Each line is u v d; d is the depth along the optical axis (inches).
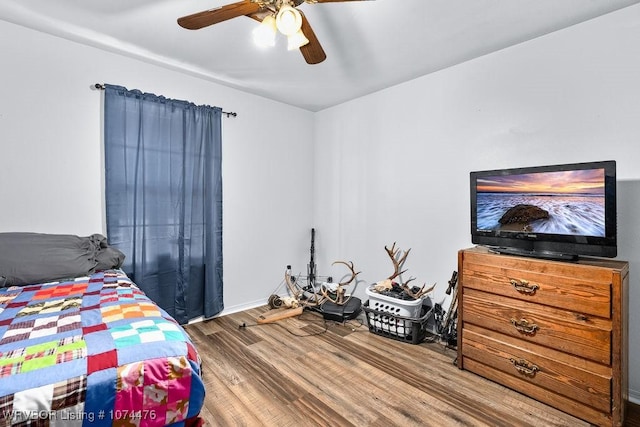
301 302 134.3
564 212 73.9
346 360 92.0
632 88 74.4
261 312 131.3
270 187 142.8
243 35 88.0
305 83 122.6
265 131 139.8
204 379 81.4
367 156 135.6
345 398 74.0
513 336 76.7
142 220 103.3
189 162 113.5
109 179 96.6
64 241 82.6
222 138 125.5
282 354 95.4
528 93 90.3
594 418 65.0
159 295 108.3
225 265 128.7
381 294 110.2
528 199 79.8
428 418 67.4
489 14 77.2
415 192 118.6
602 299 63.9
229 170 128.4
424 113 115.0
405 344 102.7
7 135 83.4
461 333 86.5
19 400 33.4
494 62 96.9
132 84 102.9
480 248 91.4
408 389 77.7
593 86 79.7
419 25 81.8
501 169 88.0
